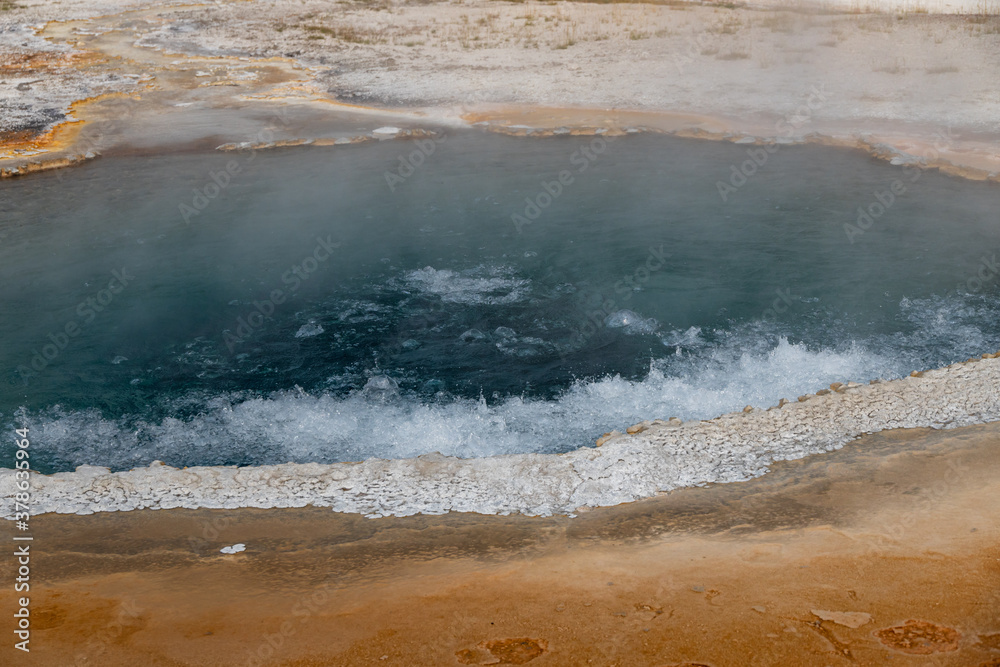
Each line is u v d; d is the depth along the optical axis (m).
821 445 5.23
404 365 7.27
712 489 4.80
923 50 19.56
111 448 6.11
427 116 16.23
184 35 26.64
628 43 22.12
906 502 4.45
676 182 11.64
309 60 22.42
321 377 7.11
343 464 5.24
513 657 3.34
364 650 3.43
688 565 3.98
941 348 7.20
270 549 4.36
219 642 3.51
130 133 15.41
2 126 15.91
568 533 4.40
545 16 26.86
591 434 6.13
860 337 7.42
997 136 12.91
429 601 3.78
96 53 23.98
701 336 7.56
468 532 4.46
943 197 10.57
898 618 3.46
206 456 6.01
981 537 4.03
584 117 15.49
